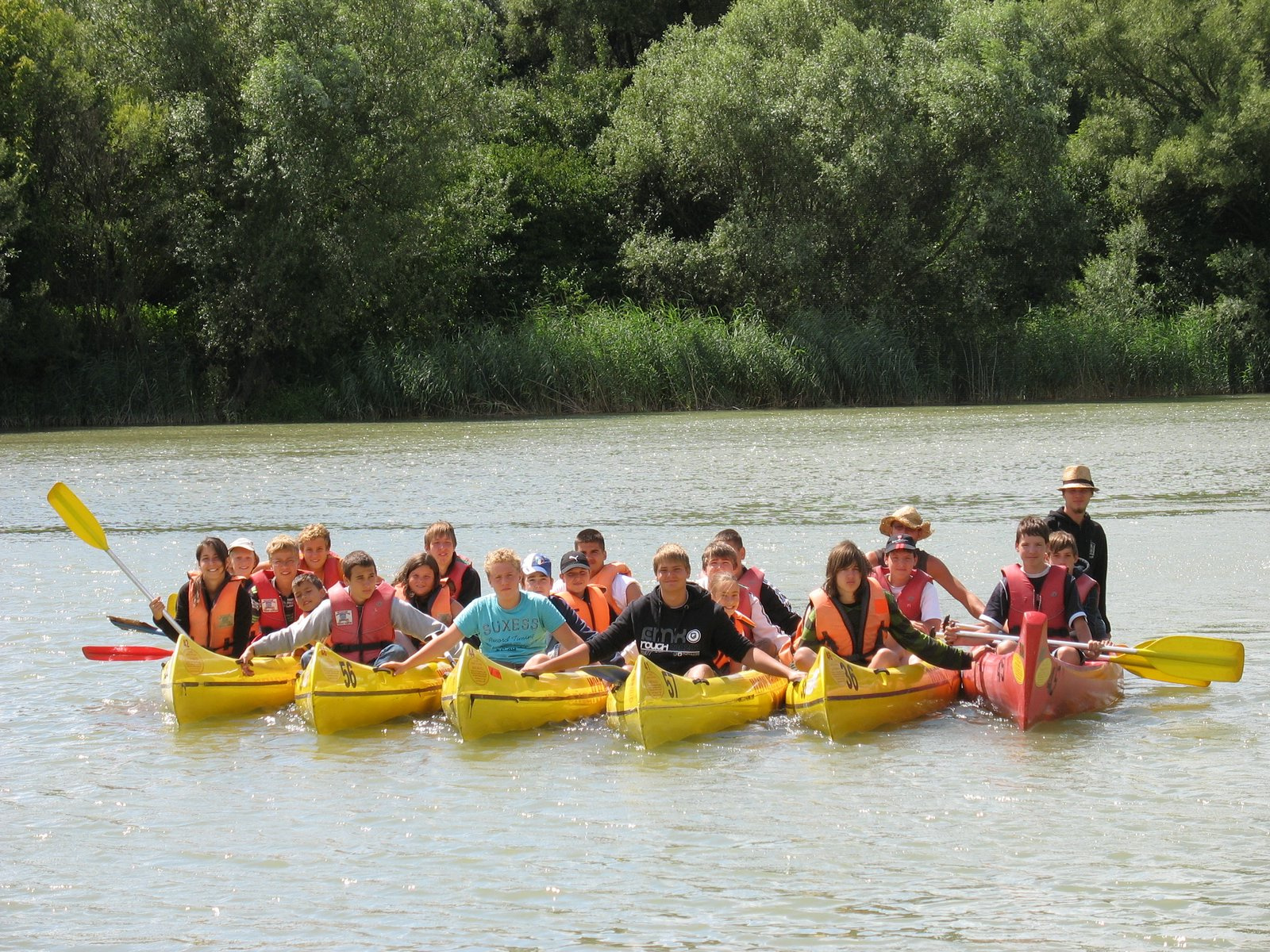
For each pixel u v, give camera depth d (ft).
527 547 44.21
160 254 115.44
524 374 113.50
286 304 110.83
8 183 101.91
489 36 121.60
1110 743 22.93
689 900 16.26
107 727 25.08
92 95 107.34
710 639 25.41
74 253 113.29
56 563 43.55
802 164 120.26
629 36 169.78
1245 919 15.47
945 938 15.11
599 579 28.81
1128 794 19.94
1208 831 18.26
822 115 117.91
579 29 166.20
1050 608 26.58
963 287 120.37
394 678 25.62
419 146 112.47
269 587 28.55
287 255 107.24
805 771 21.61
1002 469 64.44
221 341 111.96
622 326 116.26
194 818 19.65
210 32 108.58
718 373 114.83
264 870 17.52
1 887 17.08
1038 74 118.52
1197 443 75.25
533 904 16.25
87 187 110.52
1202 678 25.14
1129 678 28.14
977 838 18.17
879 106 116.16
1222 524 46.16
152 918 16.06
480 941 15.28
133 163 110.52
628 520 50.01
